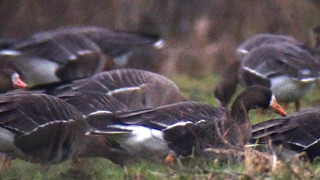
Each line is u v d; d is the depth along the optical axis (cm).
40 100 1164
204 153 1218
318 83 1864
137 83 1499
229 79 1855
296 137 1234
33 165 1261
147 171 1169
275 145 1234
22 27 2478
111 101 1338
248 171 1066
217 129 1184
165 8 2467
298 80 1639
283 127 1245
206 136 1228
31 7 2483
